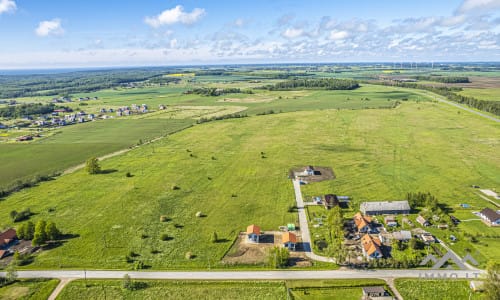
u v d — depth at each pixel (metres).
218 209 92.38
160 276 65.12
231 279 64.00
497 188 100.88
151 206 94.50
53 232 77.25
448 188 101.56
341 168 120.62
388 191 100.62
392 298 57.78
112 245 75.81
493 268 58.41
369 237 73.75
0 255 72.19
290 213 89.38
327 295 59.41
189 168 124.56
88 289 61.88
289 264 68.31
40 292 61.38
